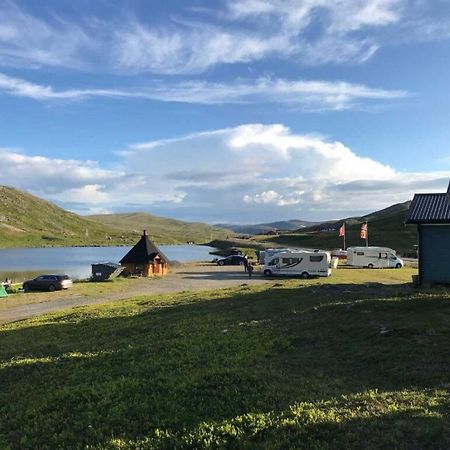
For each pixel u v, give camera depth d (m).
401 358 12.56
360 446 7.43
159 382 12.15
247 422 8.83
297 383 11.33
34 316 31.58
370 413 8.66
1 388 14.08
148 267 65.38
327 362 13.32
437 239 28.47
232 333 18.14
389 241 132.00
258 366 13.09
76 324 24.91
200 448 8.07
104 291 47.44
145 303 32.50
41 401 11.81
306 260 56.88
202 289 46.41
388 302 19.86
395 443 7.39
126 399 11.20
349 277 53.38
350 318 18.27
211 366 13.41
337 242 144.00
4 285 54.62
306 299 25.89
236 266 83.69
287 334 17.19
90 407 10.87
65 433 9.58
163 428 9.32
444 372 11.12
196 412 9.88
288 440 7.88
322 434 7.96
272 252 65.38
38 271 94.50
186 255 153.62
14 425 10.61
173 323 22.16
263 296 29.66
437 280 28.41
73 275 82.38
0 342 21.89
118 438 8.98
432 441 7.39
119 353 16.44
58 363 16.11
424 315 17.12
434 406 8.83
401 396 9.62
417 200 30.47
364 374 11.91
